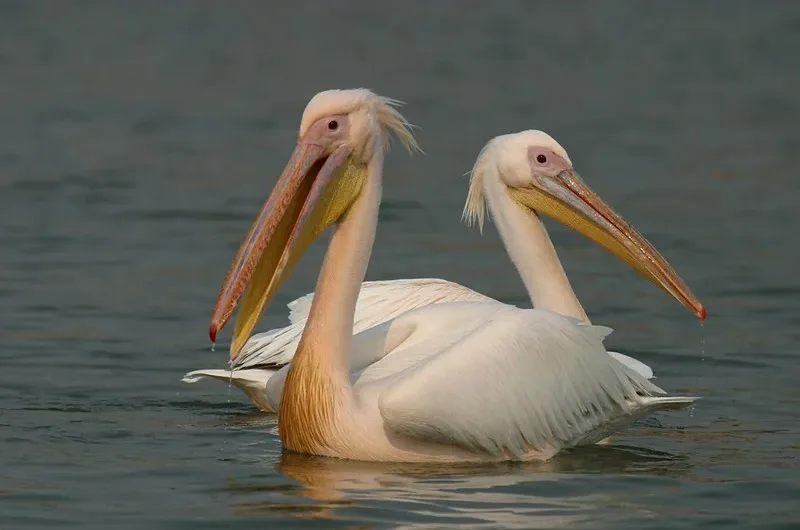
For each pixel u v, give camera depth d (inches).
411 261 792.3
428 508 366.0
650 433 466.6
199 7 2682.1
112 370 559.8
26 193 1007.0
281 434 436.1
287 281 752.3
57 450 432.1
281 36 2247.8
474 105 1502.2
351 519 355.3
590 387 430.9
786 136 1317.7
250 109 1478.8
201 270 770.8
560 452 438.3
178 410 500.7
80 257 799.7
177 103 1519.4
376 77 1737.2
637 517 358.9
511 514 360.5
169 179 1076.5
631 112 1478.8
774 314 666.8
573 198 502.0
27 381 536.1
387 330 454.9
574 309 505.4
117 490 383.9
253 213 948.0
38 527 349.4
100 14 2492.6
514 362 417.4
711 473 407.8
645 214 944.9
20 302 682.2
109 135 1293.1
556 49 2087.8
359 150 427.5
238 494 380.5
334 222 433.7
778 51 2032.5
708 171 1131.3
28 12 2458.2
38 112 1428.4
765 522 354.9
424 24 2442.2
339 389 422.3
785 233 875.4
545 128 1349.7
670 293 490.3
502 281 746.2
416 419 406.9
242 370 512.1
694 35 2250.2
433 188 1048.8
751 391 528.7
